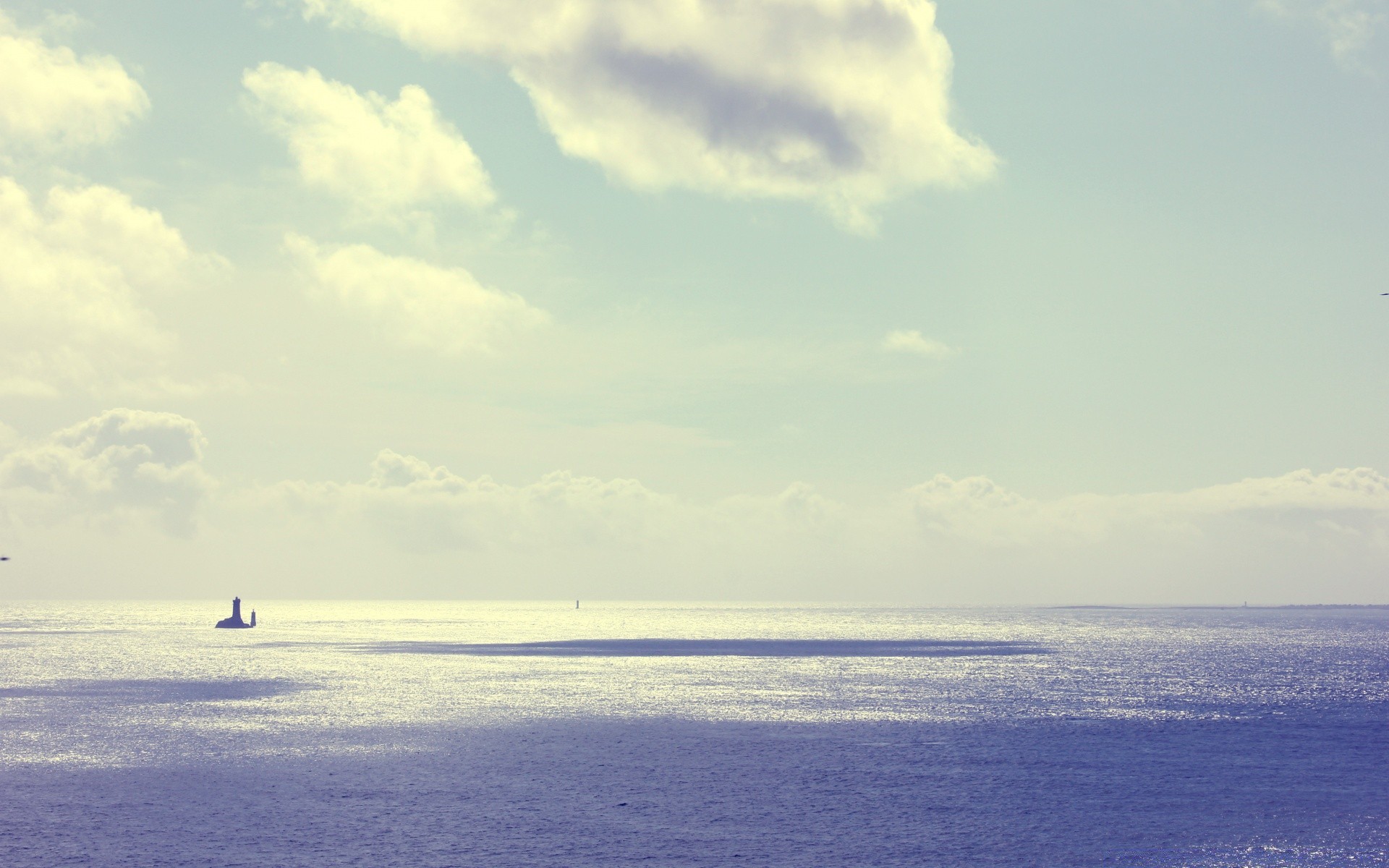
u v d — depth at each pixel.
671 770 55.91
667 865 37.88
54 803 47.31
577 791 50.47
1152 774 55.22
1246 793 50.12
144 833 41.84
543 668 127.62
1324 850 40.12
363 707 83.69
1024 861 38.72
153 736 67.62
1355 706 87.44
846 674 120.31
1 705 84.62
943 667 133.12
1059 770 56.19
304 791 50.03
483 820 44.50
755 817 45.25
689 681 110.44
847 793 50.06
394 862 38.00
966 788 51.31
